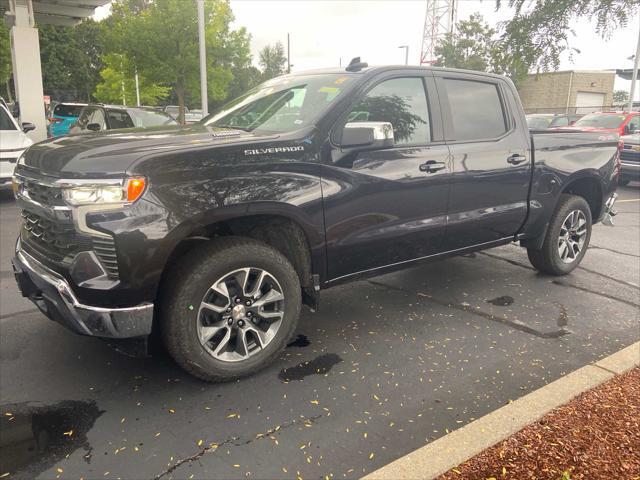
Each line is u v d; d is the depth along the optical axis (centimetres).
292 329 358
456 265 607
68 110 2094
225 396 327
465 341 407
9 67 3462
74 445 279
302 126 357
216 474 258
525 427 283
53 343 392
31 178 321
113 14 2033
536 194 502
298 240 360
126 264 287
